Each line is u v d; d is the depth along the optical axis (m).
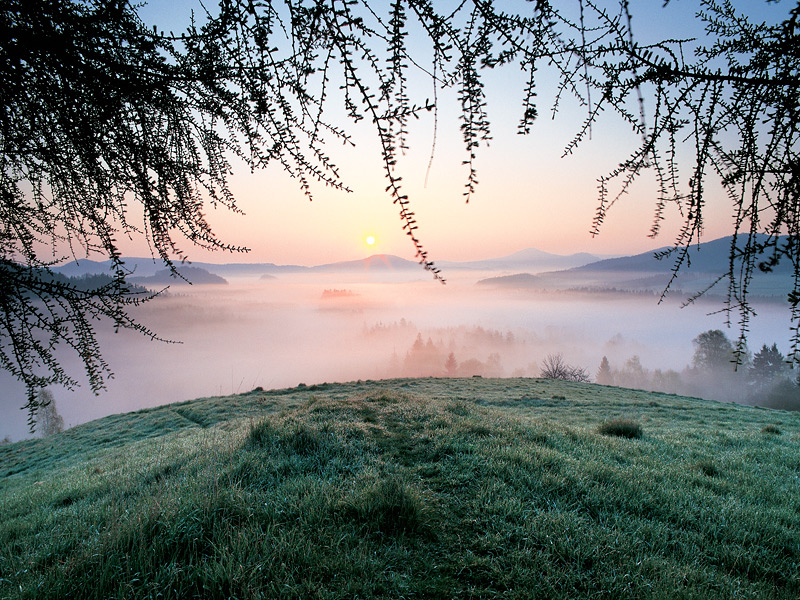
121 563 3.73
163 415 21.64
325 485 5.32
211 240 2.09
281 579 3.63
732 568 4.29
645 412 19.88
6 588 3.64
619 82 1.14
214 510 4.51
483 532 4.65
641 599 3.66
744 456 9.43
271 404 21.62
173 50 1.42
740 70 1.10
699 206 1.23
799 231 1.10
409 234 1.15
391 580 3.83
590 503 5.32
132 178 1.63
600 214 1.35
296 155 1.54
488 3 1.07
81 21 1.35
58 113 1.54
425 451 7.10
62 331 1.64
